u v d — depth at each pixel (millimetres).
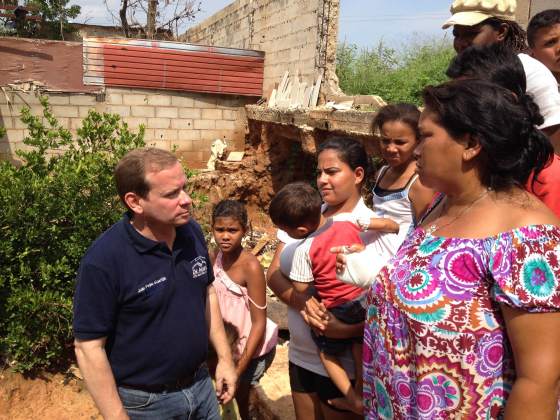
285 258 2627
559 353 1390
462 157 1560
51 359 5180
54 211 5211
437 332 1565
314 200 2467
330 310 2434
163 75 12859
